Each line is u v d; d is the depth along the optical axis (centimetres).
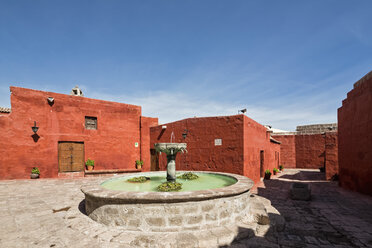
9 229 423
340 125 1086
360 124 876
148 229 396
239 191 450
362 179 860
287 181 1218
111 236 380
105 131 1249
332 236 425
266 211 532
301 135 2150
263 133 1319
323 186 1065
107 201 428
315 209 623
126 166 1320
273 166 1661
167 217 394
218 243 365
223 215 432
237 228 415
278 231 447
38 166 1020
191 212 402
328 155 1304
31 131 1011
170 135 1234
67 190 795
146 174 812
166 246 347
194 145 1064
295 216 556
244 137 909
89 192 445
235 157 919
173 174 651
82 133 1161
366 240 407
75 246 348
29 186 852
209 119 1021
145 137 1405
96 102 1223
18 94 987
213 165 984
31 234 397
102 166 1223
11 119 966
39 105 1038
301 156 2134
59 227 430
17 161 973
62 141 1100
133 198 396
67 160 1110
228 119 957
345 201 722
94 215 458
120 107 1320
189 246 350
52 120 1070
